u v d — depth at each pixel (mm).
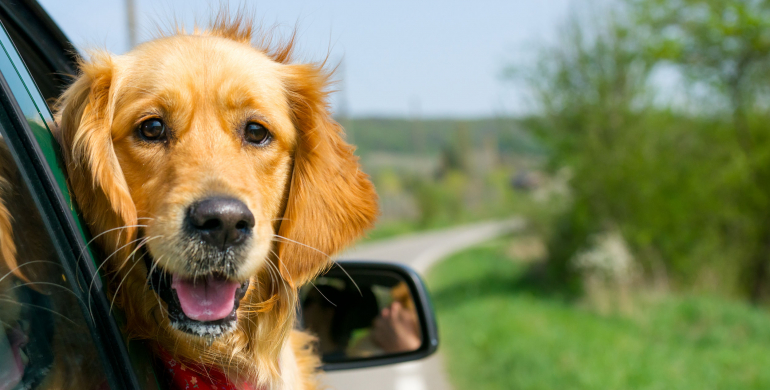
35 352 1268
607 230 14172
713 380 7168
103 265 1572
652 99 13711
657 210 13133
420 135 88438
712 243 13375
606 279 13633
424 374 8148
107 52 1960
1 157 1277
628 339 9461
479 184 69688
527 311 12703
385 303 3061
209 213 1778
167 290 1805
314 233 2225
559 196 15312
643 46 13320
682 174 13172
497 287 16859
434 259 26516
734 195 13156
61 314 1333
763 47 11977
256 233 1910
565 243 15414
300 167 2246
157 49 2072
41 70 2139
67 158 1655
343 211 2303
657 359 8078
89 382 1355
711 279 13055
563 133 14688
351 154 2410
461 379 7844
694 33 12648
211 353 1895
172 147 1983
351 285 2992
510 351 8922
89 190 1664
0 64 1364
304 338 2594
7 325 1224
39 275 1301
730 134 13266
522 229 19047
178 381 1800
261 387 2051
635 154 13312
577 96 14281
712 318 10219
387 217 56594
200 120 2051
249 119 2148
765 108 13016
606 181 13492
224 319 1841
